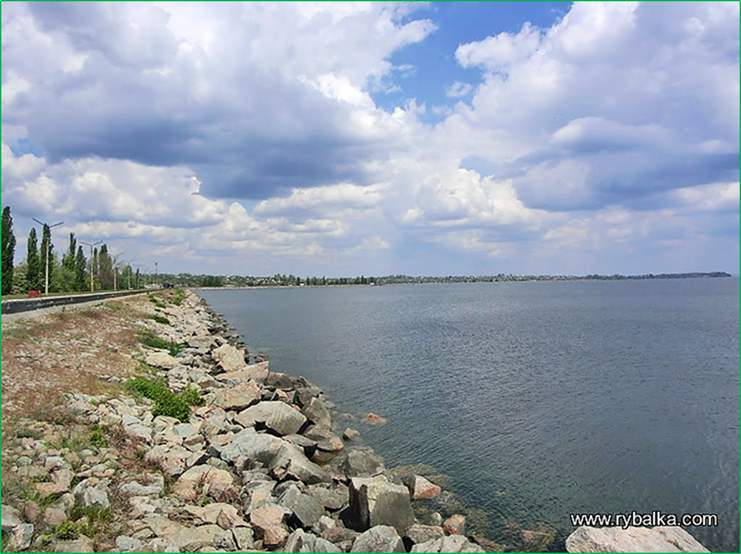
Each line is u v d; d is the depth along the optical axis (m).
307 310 121.19
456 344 55.66
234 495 14.59
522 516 16.53
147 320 53.94
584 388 34.00
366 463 19.02
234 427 21.83
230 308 131.50
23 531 10.34
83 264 104.75
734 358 45.88
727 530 16.11
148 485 13.92
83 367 23.94
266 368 34.28
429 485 17.98
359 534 13.11
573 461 21.19
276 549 12.33
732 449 22.72
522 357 46.56
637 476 19.81
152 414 20.80
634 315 95.12
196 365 35.84
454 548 12.12
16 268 89.38
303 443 21.22
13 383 18.17
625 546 12.55
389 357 46.78
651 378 37.12
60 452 13.98
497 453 22.00
